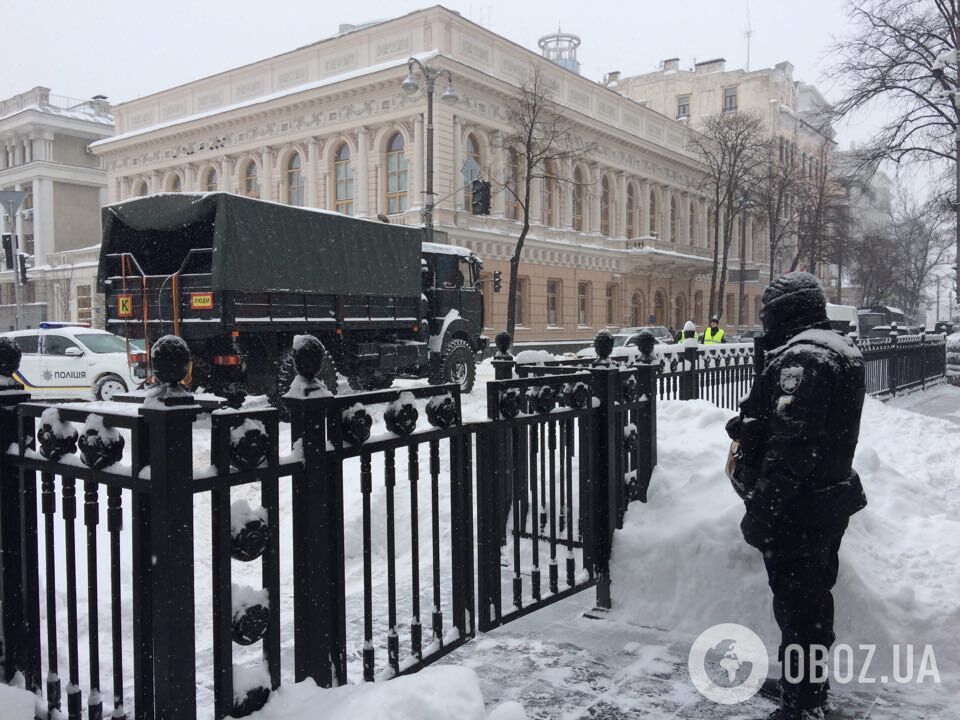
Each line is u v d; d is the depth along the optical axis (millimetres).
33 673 2922
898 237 54500
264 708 2504
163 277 11000
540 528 4996
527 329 33938
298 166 33625
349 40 31438
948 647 3658
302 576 2697
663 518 4547
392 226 13359
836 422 3080
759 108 55750
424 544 5770
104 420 2424
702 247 49312
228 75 35625
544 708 3232
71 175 48469
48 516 2725
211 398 2539
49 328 13625
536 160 29859
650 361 4926
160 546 2217
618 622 4164
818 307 3244
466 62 30234
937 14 23266
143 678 2408
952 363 21484
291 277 11312
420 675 2695
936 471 7762
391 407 3061
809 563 3137
